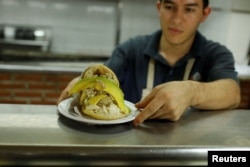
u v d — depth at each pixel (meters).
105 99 0.60
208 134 0.56
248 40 2.72
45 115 0.61
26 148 0.47
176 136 0.55
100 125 0.58
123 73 1.29
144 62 1.27
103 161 0.47
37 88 2.36
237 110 0.74
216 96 0.75
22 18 3.04
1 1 2.96
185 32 1.14
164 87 0.67
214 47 1.23
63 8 3.05
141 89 1.25
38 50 2.91
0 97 2.36
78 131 0.55
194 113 0.70
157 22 3.07
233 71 1.03
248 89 2.44
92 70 0.63
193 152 0.49
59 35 3.12
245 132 0.58
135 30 3.09
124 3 3.01
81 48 3.17
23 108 0.64
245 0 2.64
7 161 0.46
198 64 1.23
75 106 0.64
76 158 0.47
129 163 0.48
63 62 2.66
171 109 0.62
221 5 2.71
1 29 2.95
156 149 0.49
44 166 0.47
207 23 2.75
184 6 1.10
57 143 0.49
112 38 3.17
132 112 0.65
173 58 1.25
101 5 3.06
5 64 2.36
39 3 3.01
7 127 0.53
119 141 0.51
